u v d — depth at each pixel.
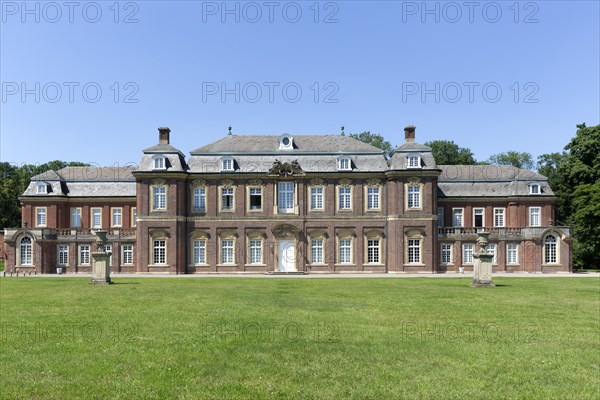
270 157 64.31
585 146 75.56
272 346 15.80
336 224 63.12
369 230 63.03
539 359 14.45
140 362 14.01
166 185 62.56
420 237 62.00
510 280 45.34
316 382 12.43
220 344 16.03
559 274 59.84
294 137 66.94
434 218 62.12
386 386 12.16
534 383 12.44
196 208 63.56
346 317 21.19
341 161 63.56
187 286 38.09
